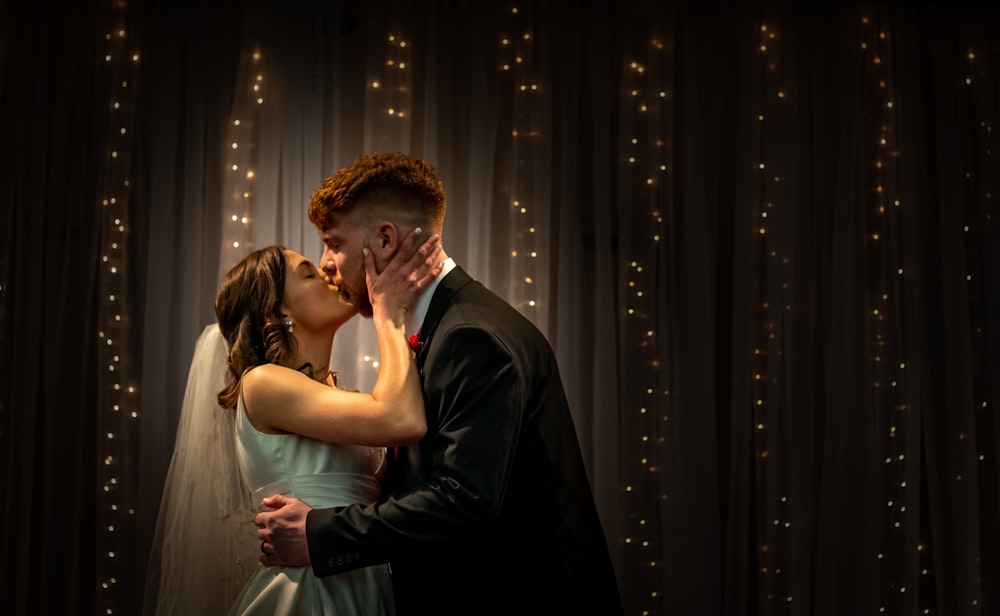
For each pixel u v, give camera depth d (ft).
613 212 9.34
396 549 5.83
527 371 6.17
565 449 6.36
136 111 8.71
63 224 8.61
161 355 8.54
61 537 8.37
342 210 6.41
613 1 9.40
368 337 8.66
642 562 9.04
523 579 6.19
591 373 9.18
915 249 9.38
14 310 8.53
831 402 9.18
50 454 8.39
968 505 9.19
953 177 9.43
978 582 9.14
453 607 6.23
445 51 9.16
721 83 9.44
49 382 8.45
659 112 9.20
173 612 6.68
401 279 6.32
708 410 9.04
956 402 9.29
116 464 8.50
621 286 9.15
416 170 6.44
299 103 8.85
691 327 9.09
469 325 6.07
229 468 6.82
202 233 8.76
